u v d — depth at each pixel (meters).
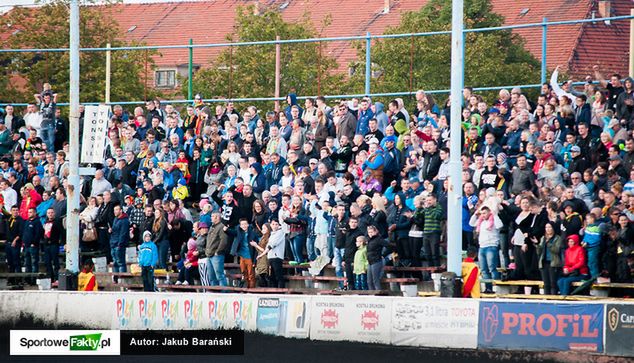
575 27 181.75
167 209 103.44
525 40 171.12
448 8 170.88
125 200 110.00
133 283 104.88
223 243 95.44
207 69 176.25
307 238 97.12
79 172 97.69
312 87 170.50
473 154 98.31
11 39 176.50
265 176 105.56
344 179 94.75
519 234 86.62
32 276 107.62
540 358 73.19
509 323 74.31
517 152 97.00
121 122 122.31
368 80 118.69
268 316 82.50
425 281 91.38
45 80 173.75
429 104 106.56
